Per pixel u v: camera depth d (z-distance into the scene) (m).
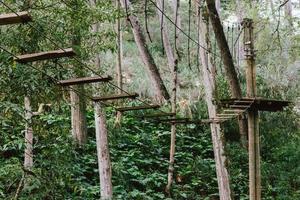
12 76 6.08
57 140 7.30
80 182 10.31
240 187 12.56
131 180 11.83
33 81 6.15
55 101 7.64
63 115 9.29
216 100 9.59
